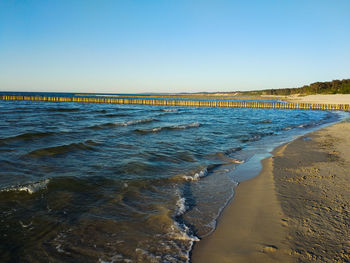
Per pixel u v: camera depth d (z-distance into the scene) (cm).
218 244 379
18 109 2825
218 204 531
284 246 359
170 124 1908
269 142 1299
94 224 432
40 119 1919
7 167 714
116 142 1134
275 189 594
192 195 580
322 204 493
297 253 340
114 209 491
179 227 428
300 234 388
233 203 536
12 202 497
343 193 546
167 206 511
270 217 455
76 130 1416
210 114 3288
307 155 952
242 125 2020
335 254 333
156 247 372
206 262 336
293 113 3759
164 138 1291
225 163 876
